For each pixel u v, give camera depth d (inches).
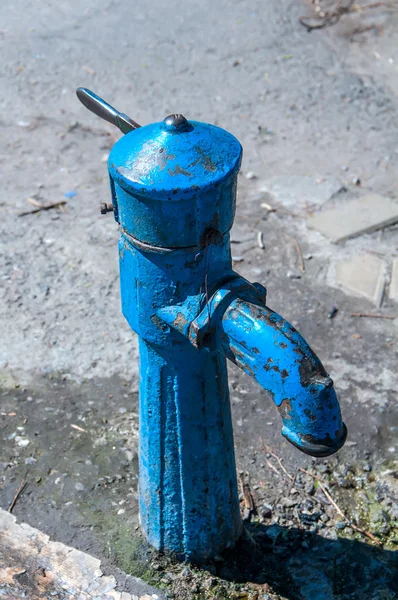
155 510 100.5
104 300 155.4
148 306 82.2
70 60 242.1
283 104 221.0
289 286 157.8
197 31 258.1
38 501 115.0
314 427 74.1
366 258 165.0
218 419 92.2
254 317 75.2
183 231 75.1
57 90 227.9
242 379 137.3
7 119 214.5
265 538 110.0
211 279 78.8
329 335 146.5
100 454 122.7
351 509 114.9
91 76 234.2
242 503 114.7
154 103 221.8
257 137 206.8
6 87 228.7
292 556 107.9
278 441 125.7
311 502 115.4
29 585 102.4
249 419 129.6
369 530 111.8
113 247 169.5
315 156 199.3
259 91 227.1
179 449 92.9
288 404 74.2
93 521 111.9
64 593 101.7
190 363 85.9
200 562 105.0
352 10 271.1
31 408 131.2
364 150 201.3
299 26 261.9
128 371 139.3
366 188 186.9
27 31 257.9
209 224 75.6
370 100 223.3
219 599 101.9
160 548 104.8
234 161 75.3
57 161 198.1
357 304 153.6
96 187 188.7
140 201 74.4
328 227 173.0
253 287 79.3
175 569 104.9
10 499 115.2
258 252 166.9
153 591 102.3
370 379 137.0
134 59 243.0
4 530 110.3
